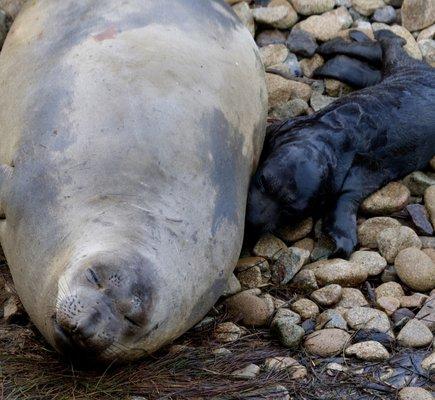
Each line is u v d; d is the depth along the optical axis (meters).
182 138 8.20
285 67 11.28
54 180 7.85
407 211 9.98
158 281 7.27
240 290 8.89
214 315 8.59
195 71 8.74
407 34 11.79
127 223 7.49
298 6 11.73
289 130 10.05
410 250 9.25
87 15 9.01
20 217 7.89
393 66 11.25
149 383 7.54
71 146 7.96
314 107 11.02
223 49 9.28
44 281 7.52
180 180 8.00
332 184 9.77
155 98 8.28
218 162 8.43
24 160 8.08
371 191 10.02
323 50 11.45
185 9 9.27
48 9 9.29
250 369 7.91
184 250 7.69
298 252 9.19
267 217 9.40
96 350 7.07
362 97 10.48
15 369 7.59
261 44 11.54
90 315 6.89
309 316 8.66
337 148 9.89
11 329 8.22
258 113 9.48
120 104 8.17
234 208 8.48
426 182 10.30
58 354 7.77
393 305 8.79
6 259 8.80
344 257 9.43
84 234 7.45
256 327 8.55
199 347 8.11
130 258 7.15
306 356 8.17
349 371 7.99
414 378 7.96
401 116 10.37
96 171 7.82
